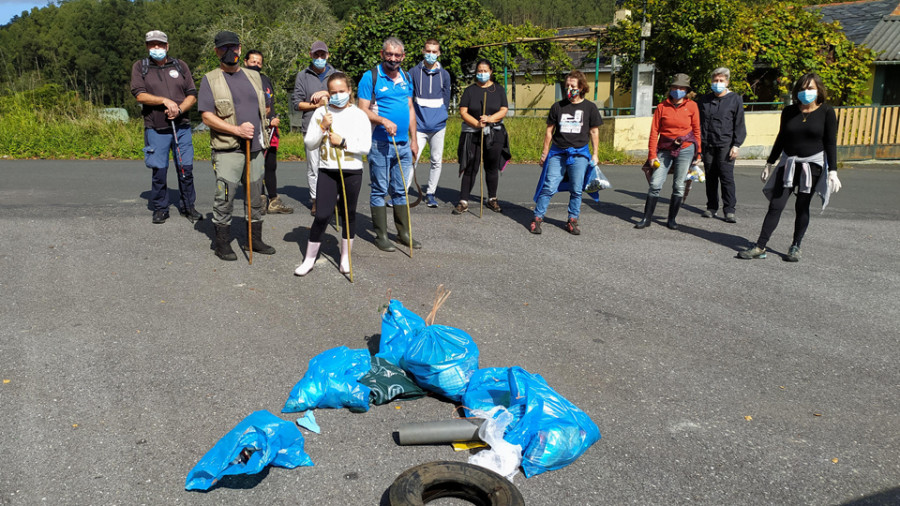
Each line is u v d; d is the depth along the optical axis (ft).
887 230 27.55
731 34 58.59
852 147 56.08
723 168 27.63
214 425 11.15
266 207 25.64
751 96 61.46
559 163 24.39
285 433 10.07
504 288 18.53
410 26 66.85
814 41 62.18
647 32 59.57
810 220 29.04
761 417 12.31
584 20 307.78
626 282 19.61
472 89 26.76
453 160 46.93
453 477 9.54
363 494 9.64
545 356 14.38
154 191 22.95
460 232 24.32
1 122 47.62
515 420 10.80
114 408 11.51
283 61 127.03
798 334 16.31
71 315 15.25
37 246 19.95
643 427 11.75
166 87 22.24
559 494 9.82
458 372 12.01
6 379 12.28
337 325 15.39
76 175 34.24
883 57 62.28
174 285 17.42
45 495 9.28
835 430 11.98
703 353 14.97
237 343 14.23
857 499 10.04
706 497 9.91
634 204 31.37
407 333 13.00
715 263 21.97
